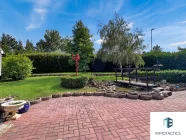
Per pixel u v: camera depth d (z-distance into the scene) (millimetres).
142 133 2941
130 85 8227
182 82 8969
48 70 15672
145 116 3826
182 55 12195
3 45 31219
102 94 6617
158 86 7473
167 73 9414
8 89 6859
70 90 7145
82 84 7711
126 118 3721
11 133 3156
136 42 12391
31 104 5273
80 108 4691
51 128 3309
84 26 13227
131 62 12641
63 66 16031
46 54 15703
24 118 3979
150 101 5395
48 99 5938
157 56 13812
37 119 3873
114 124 3387
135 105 4879
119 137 2807
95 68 16391
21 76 10289
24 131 3223
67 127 3322
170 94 6371
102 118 3770
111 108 4598
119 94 6211
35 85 7801
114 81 9469
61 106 4988
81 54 12828
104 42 12977
